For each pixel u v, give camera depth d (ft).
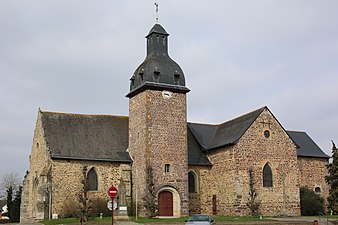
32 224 103.19
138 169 122.21
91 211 116.06
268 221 102.37
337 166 108.58
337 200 108.17
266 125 127.75
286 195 126.21
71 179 117.19
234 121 139.23
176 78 126.31
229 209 122.52
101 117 135.13
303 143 156.04
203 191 130.93
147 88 122.21
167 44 130.00
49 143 119.34
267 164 126.00
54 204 113.80
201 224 77.51
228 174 124.16
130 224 95.71
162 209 119.14
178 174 122.11
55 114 128.88
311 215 134.62
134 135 126.82
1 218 178.81
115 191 71.20
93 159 120.47
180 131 124.77
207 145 137.59
